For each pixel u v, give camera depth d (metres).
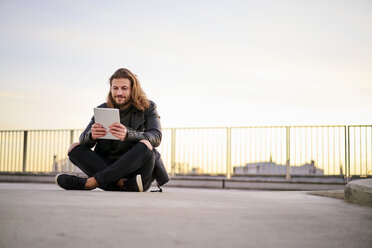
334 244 1.63
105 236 1.62
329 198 4.04
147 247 1.48
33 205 2.41
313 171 10.60
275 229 1.90
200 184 11.42
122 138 3.70
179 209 2.45
